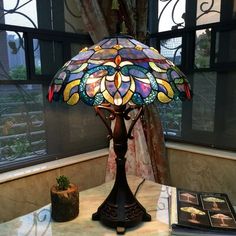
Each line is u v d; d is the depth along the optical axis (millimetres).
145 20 1505
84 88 654
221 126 1528
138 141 1556
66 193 863
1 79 1313
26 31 1362
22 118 1409
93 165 1657
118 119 814
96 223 870
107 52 722
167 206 978
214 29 1472
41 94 1468
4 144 1355
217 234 748
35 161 1468
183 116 1699
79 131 1669
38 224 870
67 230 833
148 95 638
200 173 1592
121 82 639
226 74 1462
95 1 1416
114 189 872
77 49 1604
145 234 811
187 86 766
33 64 1414
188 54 1615
